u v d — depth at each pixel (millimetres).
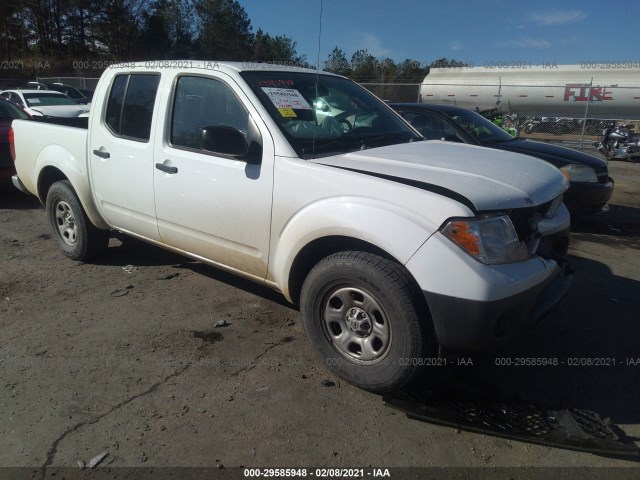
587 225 7520
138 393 3180
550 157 6832
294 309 4312
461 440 2828
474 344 2783
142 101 4281
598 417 3002
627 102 22703
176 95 4043
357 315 3125
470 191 2920
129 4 48719
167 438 2801
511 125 24281
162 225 4176
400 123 4465
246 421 2943
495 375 3445
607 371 3525
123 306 4328
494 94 24797
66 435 2816
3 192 8578
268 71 3922
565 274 3541
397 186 2943
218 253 3855
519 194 3037
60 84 25891
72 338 3812
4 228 6555
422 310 2863
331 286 3168
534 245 3176
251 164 3494
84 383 3273
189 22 45250
